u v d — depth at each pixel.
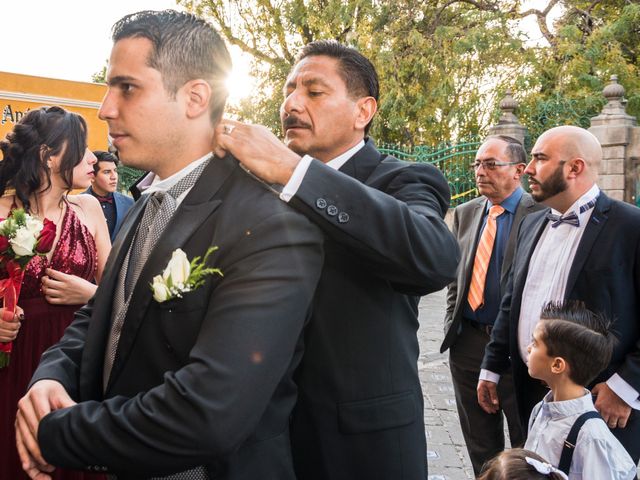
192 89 1.39
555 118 14.17
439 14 19.70
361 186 1.50
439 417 5.22
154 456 1.18
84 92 9.45
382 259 1.52
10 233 2.56
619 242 2.69
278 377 1.24
